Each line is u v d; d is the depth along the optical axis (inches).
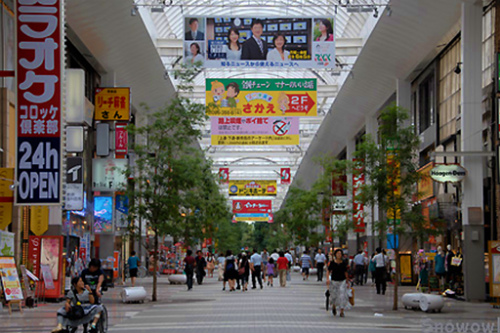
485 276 930.1
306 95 1284.4
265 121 1349.7
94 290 465.1
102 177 1245.7
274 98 1288.1
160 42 1386.6
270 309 778.2
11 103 908.0
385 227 775.7
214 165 3083.2
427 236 773.9
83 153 1295.5
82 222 1338.6
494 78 842.8
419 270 1151.6
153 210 922.7
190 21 1087.6
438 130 1249.4
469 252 915.4
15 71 710.5
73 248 1257.4
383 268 1087.6
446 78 1208.2
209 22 1089.4
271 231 3905.0
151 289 1255.5
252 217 3221.0
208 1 1507.1
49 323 630.5
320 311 748.6
